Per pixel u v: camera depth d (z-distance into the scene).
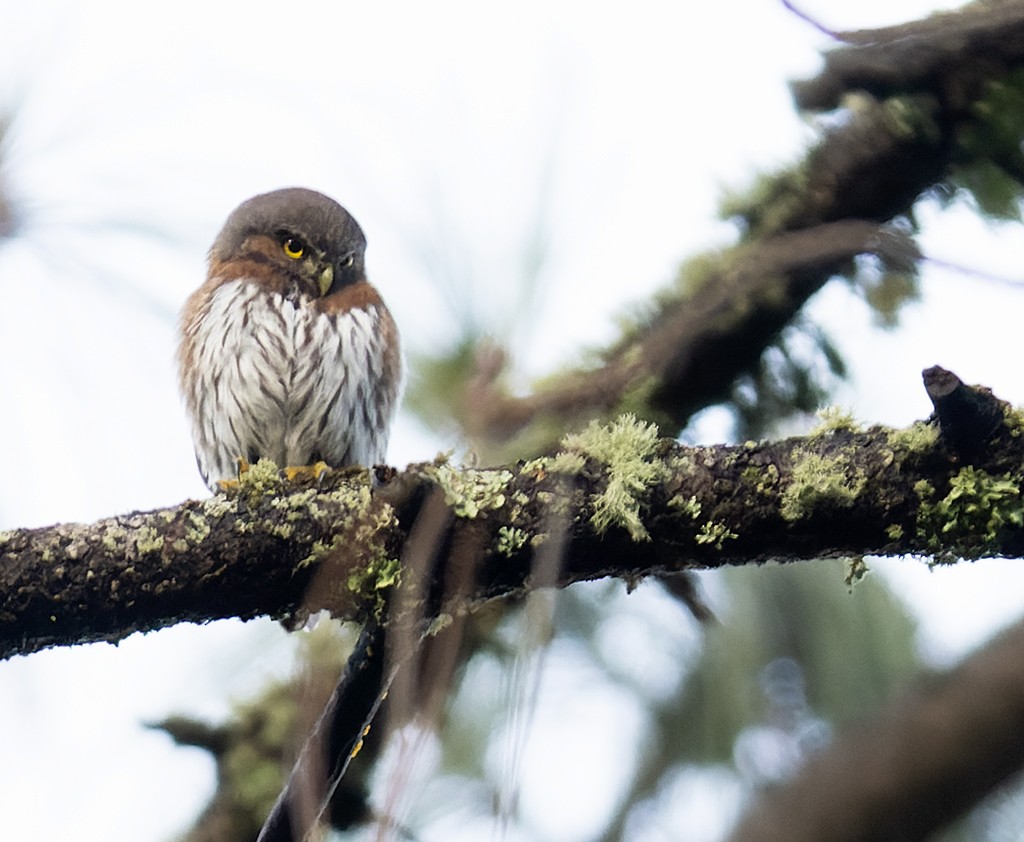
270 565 6.47
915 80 8.30
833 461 6.12
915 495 6.01
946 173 8.59
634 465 6.30
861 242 7.77
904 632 9.48
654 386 8.84
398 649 5.99
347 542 6.37
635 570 6.52
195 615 6.66
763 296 8.80
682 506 6.26
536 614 4.25
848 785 8.52
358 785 8.02
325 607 6.48
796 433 9.26
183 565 6.50
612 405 8.66
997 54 8.05
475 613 8.60
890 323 8.88
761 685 9.48
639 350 8.70
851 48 8.34
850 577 6.39
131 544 6.50
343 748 6.31
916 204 8.84
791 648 9.46
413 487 6.30
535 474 6.36
